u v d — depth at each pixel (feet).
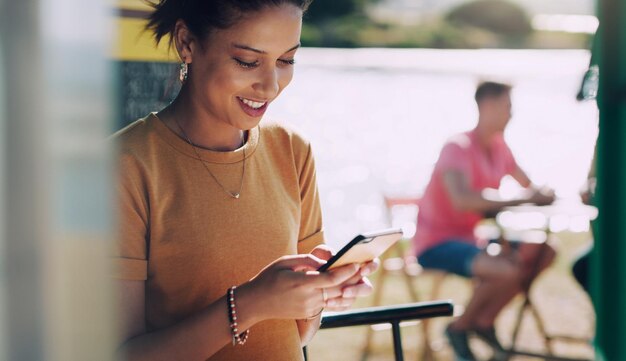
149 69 9.24
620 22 5.04
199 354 5.19
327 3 90.27
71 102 2.04
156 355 5.12
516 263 16.08
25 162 1.97
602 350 5.41
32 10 1.96
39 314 2.00
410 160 37.70
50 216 2.01
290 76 5.55
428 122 46.29
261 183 5.74
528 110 48.14
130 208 5.24
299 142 6.09
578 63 67.62
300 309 5.15
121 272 5.17
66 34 2.02
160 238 5.38
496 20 96.84
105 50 2.08
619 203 5.21
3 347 1.96
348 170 35.50
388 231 5.39
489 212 16.43
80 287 2.08
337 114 48.06
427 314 6.82
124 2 8.26
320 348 16.97
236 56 5.29
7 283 1.96
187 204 5.42
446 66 67.36
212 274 5.46
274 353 5.66
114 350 2.21
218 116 5.47
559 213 15.99
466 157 16.67
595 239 5.35
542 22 99.96
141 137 5.41
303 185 6.14
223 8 5.22
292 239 5.90
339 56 72.69
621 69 5.07
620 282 5.28
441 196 16.70
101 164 2.10
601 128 5.19
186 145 5.49
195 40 5.43
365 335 17.83
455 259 16.37
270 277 5.18
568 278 22.00
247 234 5.57
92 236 2.10
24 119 1.97
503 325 18.43
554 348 16.84
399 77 61.62
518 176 17.51
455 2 100.94
